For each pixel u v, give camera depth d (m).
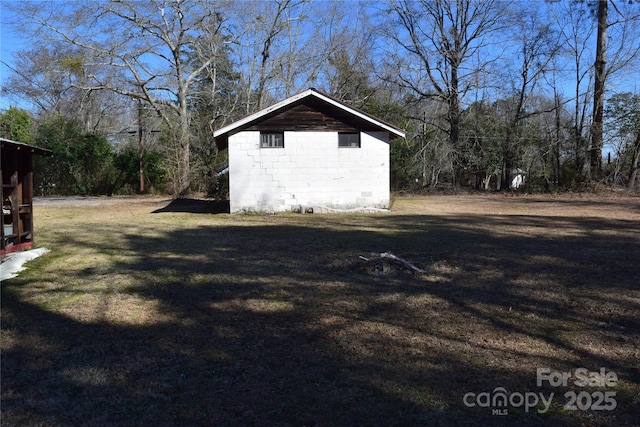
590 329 4.20
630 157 25.25
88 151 30.09
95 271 6.60
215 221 13.19
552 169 26.88
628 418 2.76
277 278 6.16
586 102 25.64
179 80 27.66
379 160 15.73
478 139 28.72
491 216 13.84
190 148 29.03
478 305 4.90
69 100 30.78
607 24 24.48
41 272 6.55
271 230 10.99
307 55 31.64
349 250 8.06
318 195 15.54
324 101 15.43
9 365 3.56
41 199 24.86
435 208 17.03
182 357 3.69
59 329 4.33
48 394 3.11
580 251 7.73
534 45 26.53
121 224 12.39
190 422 2.75
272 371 3.43
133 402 2.99
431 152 28.91
